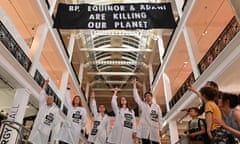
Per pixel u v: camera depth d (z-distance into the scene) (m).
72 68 15.57
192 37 9.93
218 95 3.29
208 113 3.09
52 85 11.77
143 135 4.93
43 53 12.76
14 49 7.49
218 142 2.92
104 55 21.08
